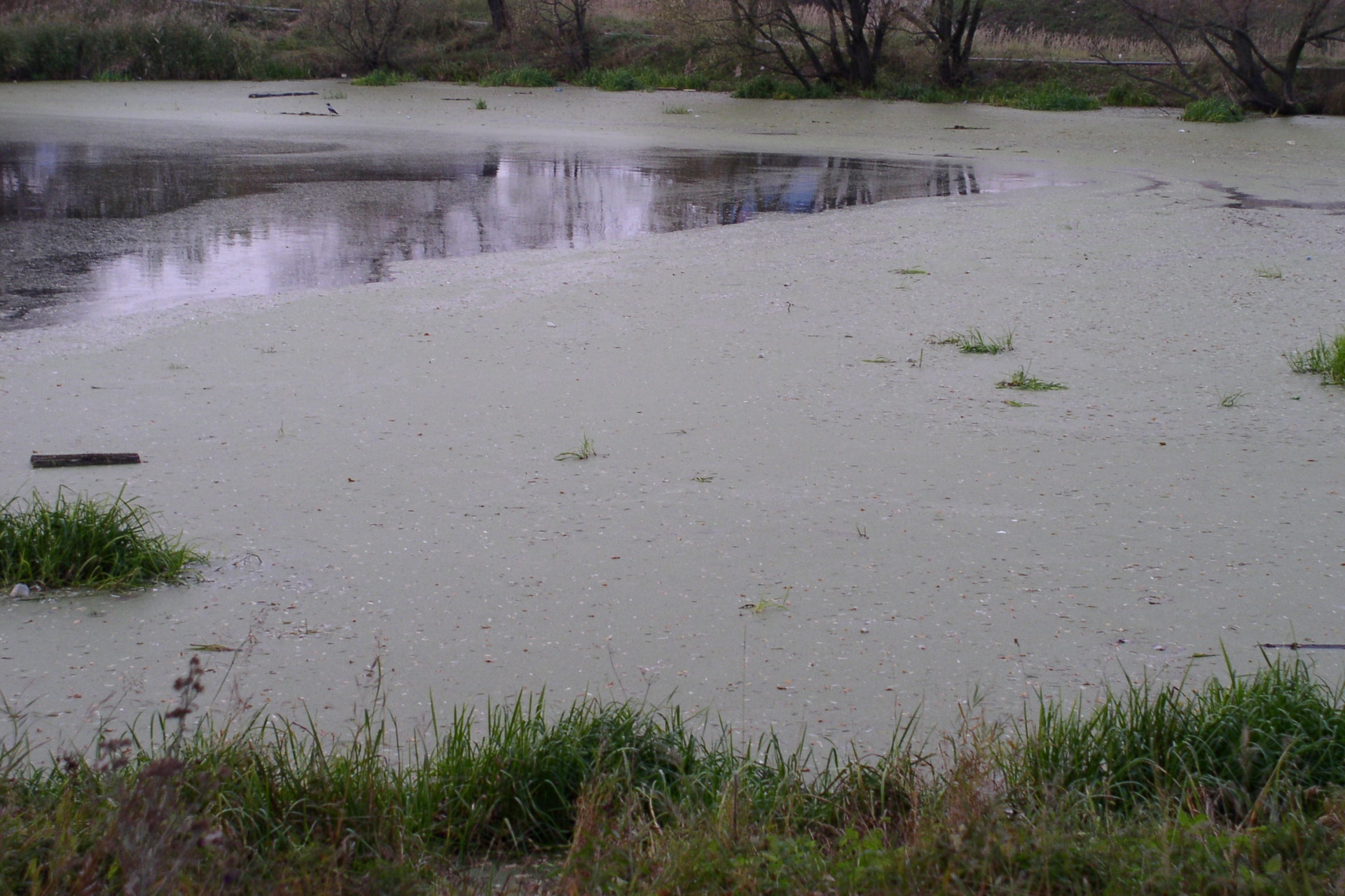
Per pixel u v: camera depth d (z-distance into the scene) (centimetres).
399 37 3186
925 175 1670
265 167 1644
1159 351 775
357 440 603
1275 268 1031
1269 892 254
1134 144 2048
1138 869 262
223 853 254
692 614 438
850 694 387
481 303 888
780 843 271
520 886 270
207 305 868
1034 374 725
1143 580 466
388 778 318
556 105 2617
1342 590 458
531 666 402
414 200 1391
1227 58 2669
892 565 477
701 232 1209
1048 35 3225
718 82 2950
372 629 425
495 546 491
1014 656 411
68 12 3228
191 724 362
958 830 268
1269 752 322
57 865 253
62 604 437
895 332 820
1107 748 329
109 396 660
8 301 873
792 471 570
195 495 534
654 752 333
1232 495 546
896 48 2952
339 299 891
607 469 570
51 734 356
